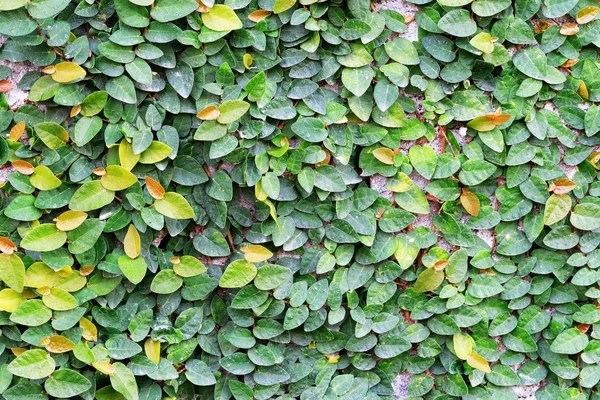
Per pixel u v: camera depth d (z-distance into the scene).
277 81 1.36
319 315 1.39
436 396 1.42
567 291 1.42
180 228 1.35
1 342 1.33
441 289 1.41
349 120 1.38
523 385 1.44
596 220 1.41
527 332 1.42
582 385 1.43
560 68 1.41
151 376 1.35
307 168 1.37
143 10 1.32
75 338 1.34
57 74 1.31
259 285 1.37
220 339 1.38
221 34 1.33
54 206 1.32
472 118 1.38
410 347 1.40
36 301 1.32
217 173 1.36
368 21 1.36
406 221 1.39
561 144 1.42
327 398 1.39
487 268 1.42
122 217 1.34
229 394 1.39
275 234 1.37
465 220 1.41
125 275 1.33
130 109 1.33
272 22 1.35
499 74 1.39
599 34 1.39
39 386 1.34
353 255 1.40
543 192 1.40
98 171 1.32
